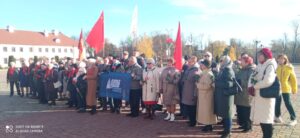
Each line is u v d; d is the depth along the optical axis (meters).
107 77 11.38
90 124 9.41
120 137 7.89
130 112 11.44
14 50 81.31
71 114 11.11
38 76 14.04
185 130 8.64
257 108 6.84
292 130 8.48
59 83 13.39
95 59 12.38
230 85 7.45
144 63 11.73
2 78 34.00
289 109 9.24
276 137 7.76
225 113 7.59
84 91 11.34
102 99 11.91
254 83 6.89
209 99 8.20
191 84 8.96
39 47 85.56
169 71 9.77
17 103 14.02
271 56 6.77
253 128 8.87
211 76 8.12
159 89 10.04
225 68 7.63
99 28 13.00
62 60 15.59
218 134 8.21
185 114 9.51
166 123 9.54
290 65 9.25
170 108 9.86
